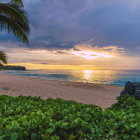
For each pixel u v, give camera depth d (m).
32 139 1.48
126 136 1.70
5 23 8.41
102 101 9.10
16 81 19.28
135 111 2.66
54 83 19.16
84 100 9.19
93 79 33.97
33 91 11.52
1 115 2.32
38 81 21.22
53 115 2.27
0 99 3.94
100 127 1.90
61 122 1.83
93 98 9.91
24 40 8.88
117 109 3.24
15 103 3.31
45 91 11.80
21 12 8.19
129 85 5.05
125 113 2.44
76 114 2.32
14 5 8.09
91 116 2.33
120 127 1.97
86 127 1.83
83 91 13.05
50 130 1.60
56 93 11.16
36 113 2.16
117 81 29.77
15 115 2.29
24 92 10.86
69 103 3.97
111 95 11.51
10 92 10.55
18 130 1.58
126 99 3.40
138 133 1.80
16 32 8.65
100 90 14.34
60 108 2.79
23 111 2.58
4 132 1.56
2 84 14.72
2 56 10.49
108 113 2.40
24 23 8.35
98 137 1.70
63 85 17.27
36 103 3.43
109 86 17.56
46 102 3.84
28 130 1.60
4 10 7.82
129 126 1.86
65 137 1.67
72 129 1.82
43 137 1.47
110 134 1.77
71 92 12.02
